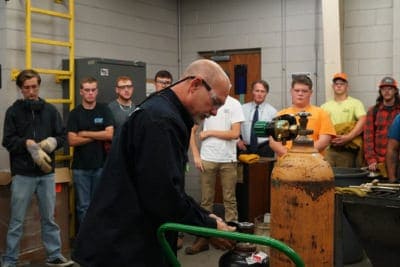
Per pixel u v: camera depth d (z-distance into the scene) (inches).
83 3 203.5
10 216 156.7
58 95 192.1
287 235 71.2
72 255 74.5
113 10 217.6
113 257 70.4
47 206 156.3
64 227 173.9
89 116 173.3
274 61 236.4
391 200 89.8
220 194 206.2
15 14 175.6
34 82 153.6
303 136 74.2
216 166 177.3
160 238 69.9
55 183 165.8
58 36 191.5
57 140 156.5
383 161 174.9
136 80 203.0
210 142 177.0
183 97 72.7
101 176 72.8
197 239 174.4
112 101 191.8
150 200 68.2
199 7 251.9
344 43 218.8
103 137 172.4
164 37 247.6
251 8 240.1
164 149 67.5
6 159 173.8
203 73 72.0
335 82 197.0
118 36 220.5
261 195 193.6
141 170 67.7
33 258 164.6
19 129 151.4
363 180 154.2
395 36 205.3
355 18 216.8
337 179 151.6
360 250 160.6
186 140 72.8
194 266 161.2
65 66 192.4
